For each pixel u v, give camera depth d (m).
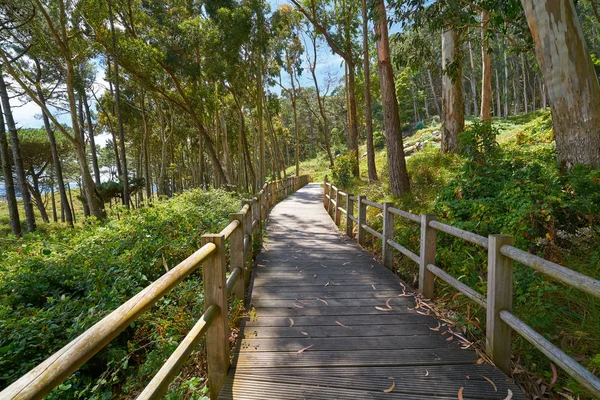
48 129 21.91
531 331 2.20
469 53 33.91
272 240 7.33
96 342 1.21
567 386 2.33
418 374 2.50
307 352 2.80
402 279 4.93
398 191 8.92
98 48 16.44
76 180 40.31
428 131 30.47
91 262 5.34
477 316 3.30
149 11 17.30
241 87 22.08
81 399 3.16
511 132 16.75
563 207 3.96
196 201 10.02
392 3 8.22
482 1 7.71
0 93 16.50
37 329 3.62
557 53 5.12
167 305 3.62
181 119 28.72
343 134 51.66
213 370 2.43
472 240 2.92
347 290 4.23
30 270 5.18
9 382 3.17
